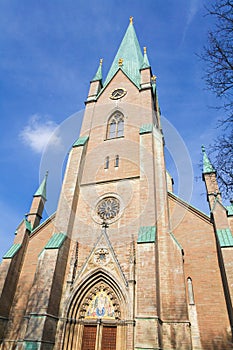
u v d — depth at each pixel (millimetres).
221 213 23844
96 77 46688
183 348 18094
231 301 18375
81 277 23641
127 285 21703
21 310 24891
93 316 22094
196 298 21422
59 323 21438
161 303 20391
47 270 22641
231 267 19531
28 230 30094
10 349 22797
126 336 19500
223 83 12305
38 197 34812
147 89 38562
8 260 26484
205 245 23688
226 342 19047
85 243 26062
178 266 21797
